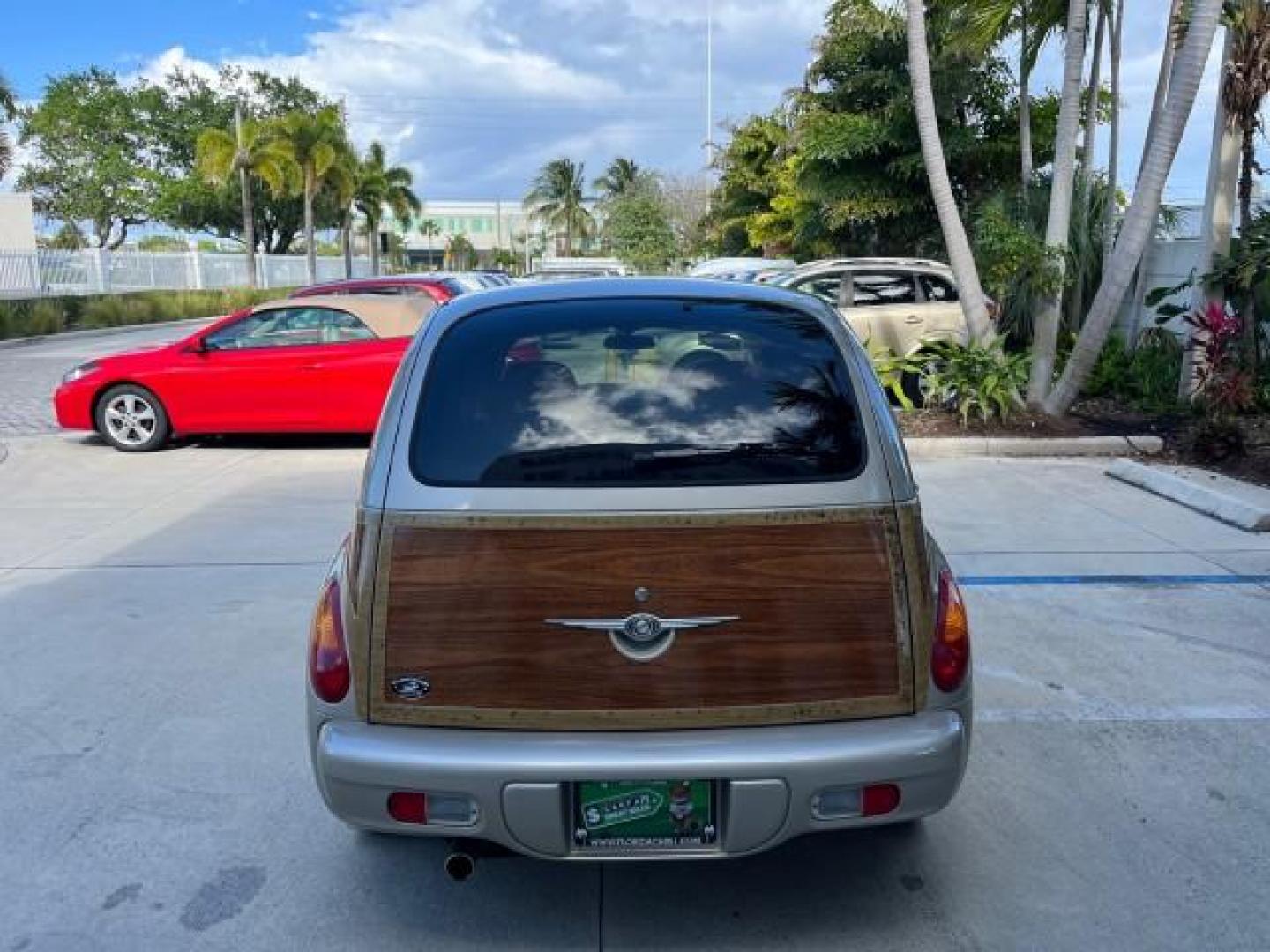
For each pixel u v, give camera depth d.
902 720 2.73
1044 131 15.55
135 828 3.54
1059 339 12.27
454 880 3.21
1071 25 9.64
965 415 9.83
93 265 32.78
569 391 3.00
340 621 2.83
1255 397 9.90
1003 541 6.69
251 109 59.50
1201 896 3.14
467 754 2.62
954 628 2.85
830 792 2.65
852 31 16.64
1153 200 9.03
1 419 12.39
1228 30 9.94
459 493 2.79
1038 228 12.54
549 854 2.65
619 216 49.22
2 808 3.66
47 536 7.05
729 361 3.11
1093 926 3.01
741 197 31.67
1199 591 5.73
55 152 53.50
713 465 2.83
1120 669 4.73
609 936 3.00
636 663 2.68
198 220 56.41
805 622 2.71
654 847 2.67
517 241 115.50
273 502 7.95
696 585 2.69
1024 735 4.13
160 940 2.98
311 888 3.22
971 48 11.29
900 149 16.45
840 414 2.96
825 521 2.76
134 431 10.16
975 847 3.41
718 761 2.60
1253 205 11.07
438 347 3.16
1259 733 4.14
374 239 57.19
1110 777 3.81
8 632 5.28
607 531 2.72
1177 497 7.69
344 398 9.95
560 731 2.68
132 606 5.66
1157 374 11.41
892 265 11.41
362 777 2.66
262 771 3.90
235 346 10.09
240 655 4.97
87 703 4.47
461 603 2.70
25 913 3.10
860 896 3.17
